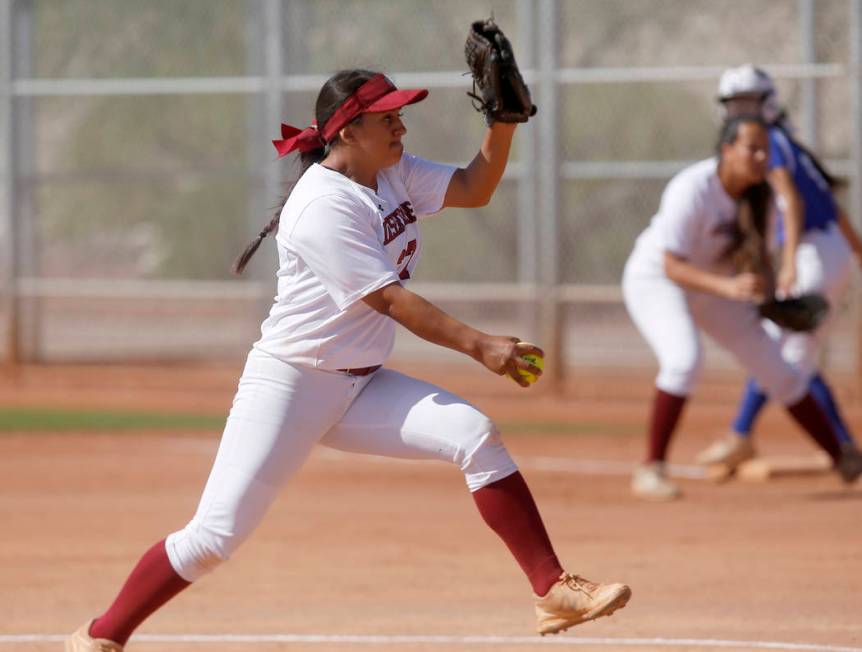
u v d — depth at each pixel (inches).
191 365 2288.4
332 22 2244.1
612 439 1632.6
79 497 1267.2
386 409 652.1
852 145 1863.9
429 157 2308.1
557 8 1973.4
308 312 636.1
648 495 1251.2
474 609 863.1
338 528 1128.2
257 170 2132.1
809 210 1283.2
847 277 1310.3
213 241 2714.1
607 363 2223.2
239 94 2573.8
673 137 2608.3
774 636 790.5
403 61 2284.7
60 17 2407.7
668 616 840.9
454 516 1179.3
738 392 1973.4
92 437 1643.7
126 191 2748.5
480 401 1962.4
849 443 1304.1
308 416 644.7
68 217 2795.3
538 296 2010.3
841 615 841.5
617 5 2258.9
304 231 623.2
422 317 615.5
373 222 633.6
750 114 1157.1
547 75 1979.6
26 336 2288.4
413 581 941.8
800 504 1222.9
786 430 1694.1
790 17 2121.1
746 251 1173.1
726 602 876.6
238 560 1010.7
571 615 636.1
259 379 648.4
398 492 1299.2
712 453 1352.1
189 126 2630.4
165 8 2388.0
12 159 2201.0
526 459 1496.1
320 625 824.3
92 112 2691.9
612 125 2625.5
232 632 808.3
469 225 2459.4
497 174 692.1
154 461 1472.7
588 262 2469.2
